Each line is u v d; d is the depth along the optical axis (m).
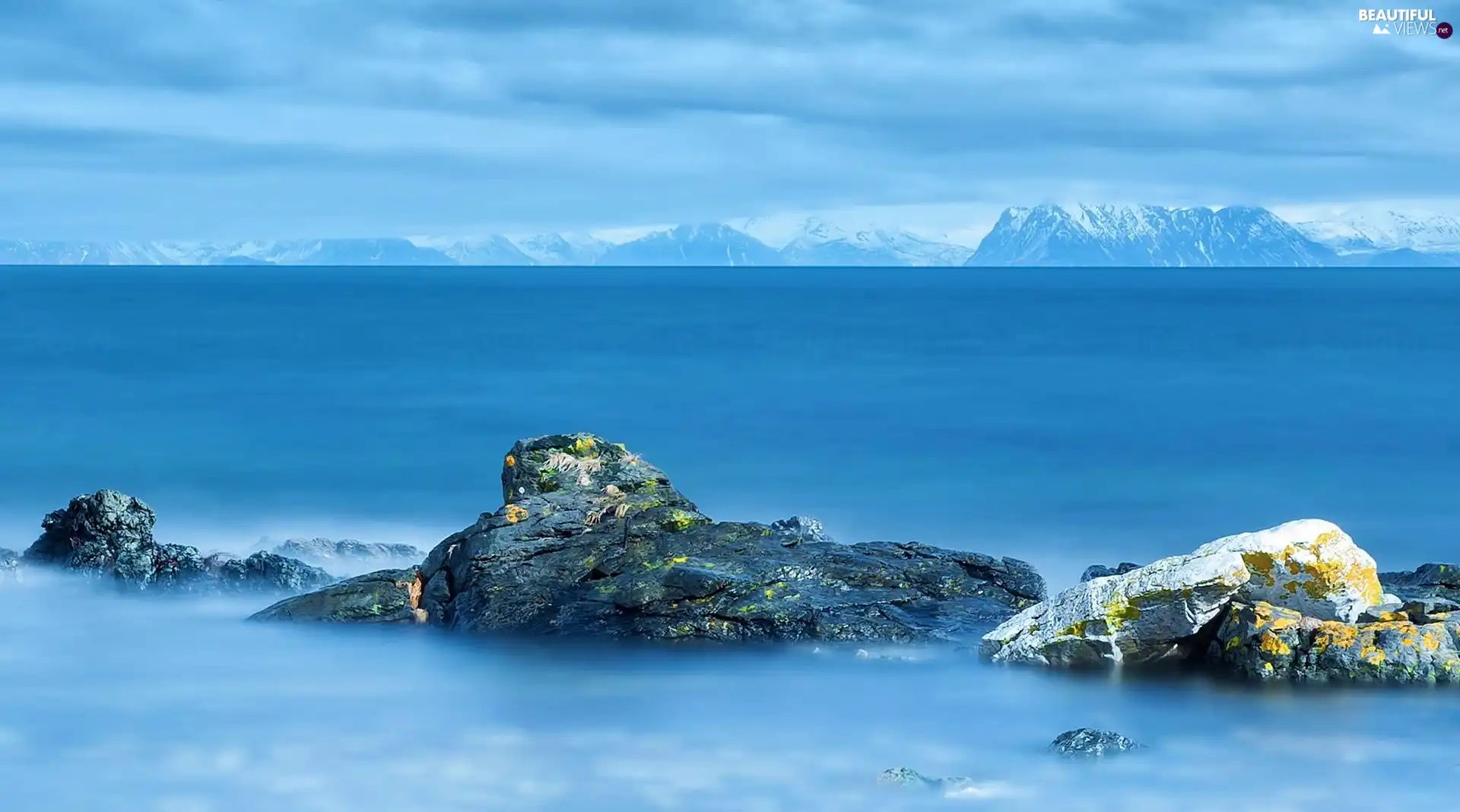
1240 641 21.06
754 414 85.75
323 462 64.12
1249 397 94.19
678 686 21.08
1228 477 61.53
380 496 56.03
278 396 92.56
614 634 23.48
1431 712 19.03
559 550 25.92
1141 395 96.12
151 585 29.64
